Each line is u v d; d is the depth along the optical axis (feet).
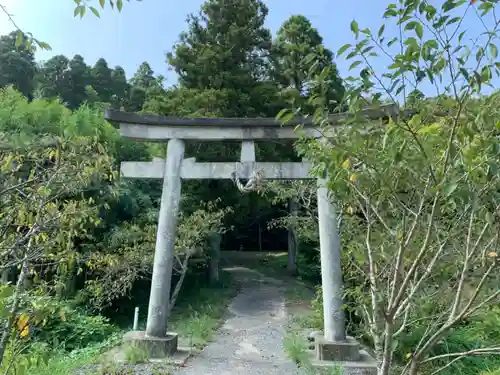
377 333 9.16
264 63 64.28
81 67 103.96
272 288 53.88
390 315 7.68
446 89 6.41
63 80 102.37
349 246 11.79
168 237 24.03
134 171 25.23
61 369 18.88
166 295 23.50
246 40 58.03
